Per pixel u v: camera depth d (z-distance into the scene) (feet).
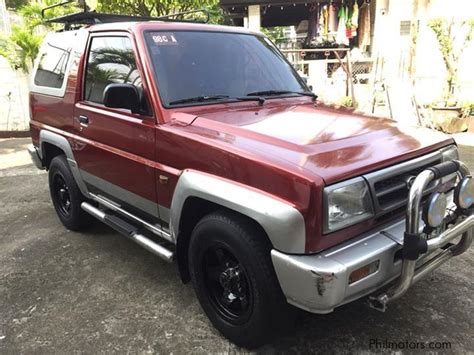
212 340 9.39
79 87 12.98
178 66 10.80
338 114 10.70
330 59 40.68
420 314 10.00
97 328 9.91
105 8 27.86
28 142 34.71
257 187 7.91
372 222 8.07
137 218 11.67
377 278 7.72
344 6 39.52
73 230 15.44
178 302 10.85
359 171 7.72
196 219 9.80
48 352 9.17
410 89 31.60
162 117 9.91
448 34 30.63
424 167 8.91
